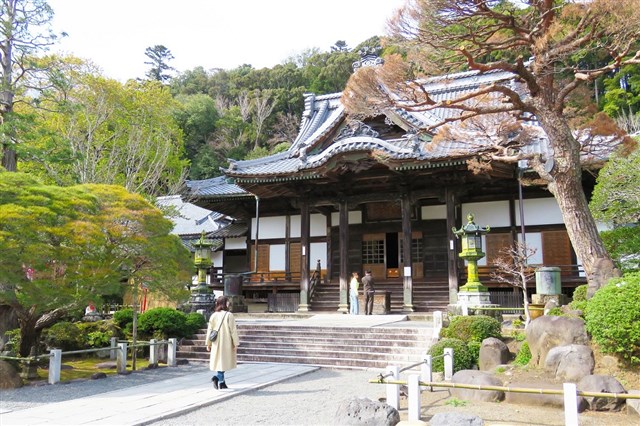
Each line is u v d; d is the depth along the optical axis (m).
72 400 8.73
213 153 55.50
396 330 13.92
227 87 72.81
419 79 12.42
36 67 16.78
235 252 29.86
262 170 23.39
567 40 10.46
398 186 22.38
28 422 7.14
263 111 63.94
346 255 22.91
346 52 68.31
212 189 27.33
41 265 9.78
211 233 29.78
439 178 21.39
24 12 16.09
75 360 14.45
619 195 13.61
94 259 10.77
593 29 9.98
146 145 26.05
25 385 10.37
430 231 24.55
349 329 14.47
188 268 13.05
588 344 8.80
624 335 7.98
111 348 11.73
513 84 23.06
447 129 13.67
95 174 22.72
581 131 12.12
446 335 11.85
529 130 13.98
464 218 23.61
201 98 60.44
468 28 10.73
